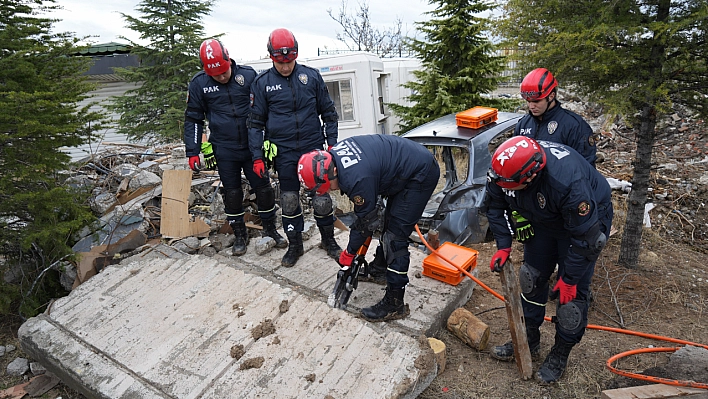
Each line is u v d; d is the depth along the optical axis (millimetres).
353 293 3742
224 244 4621
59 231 3715
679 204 5988
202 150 4145
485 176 5066
